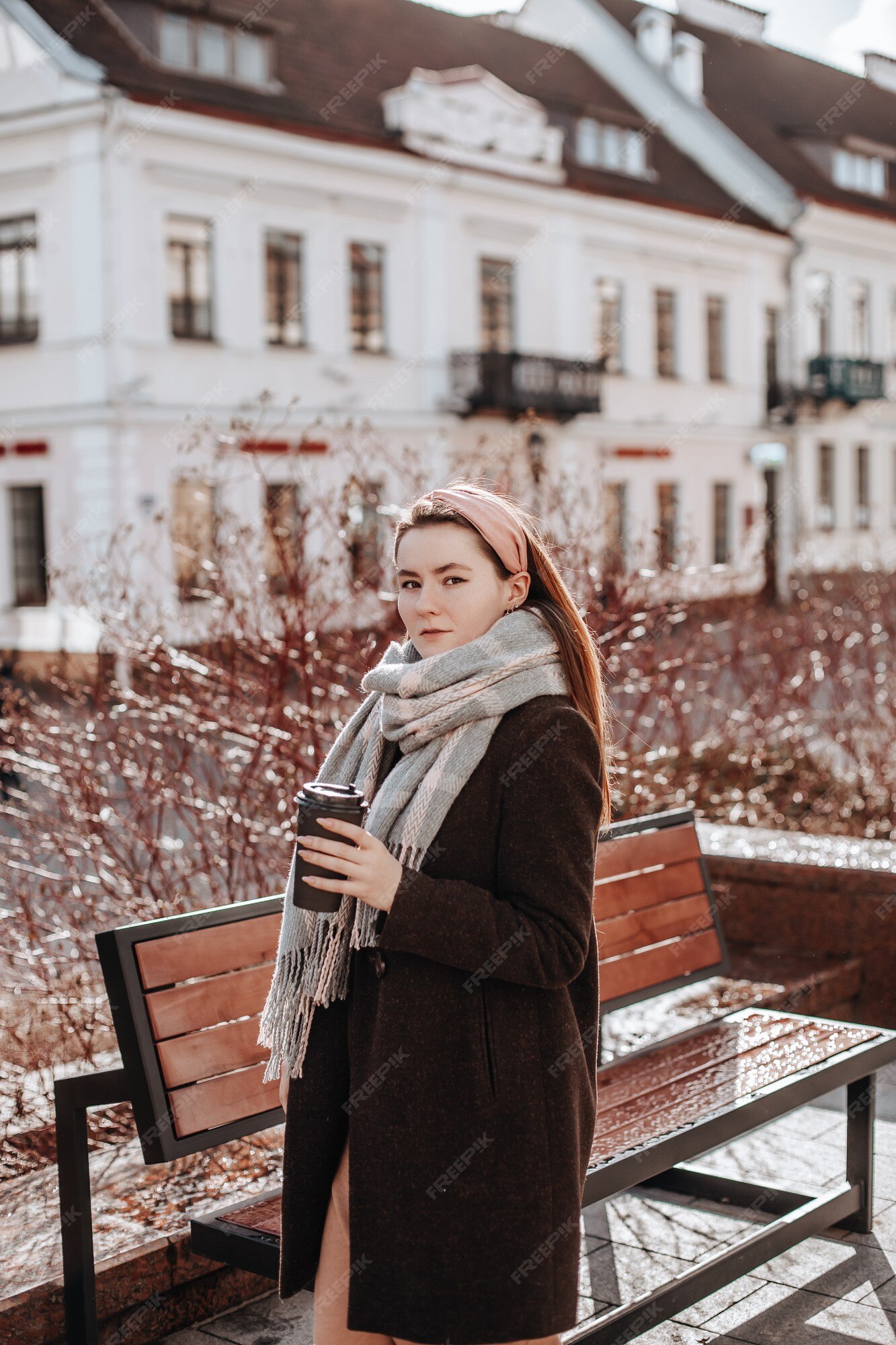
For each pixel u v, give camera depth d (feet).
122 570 55.72
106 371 62.18
